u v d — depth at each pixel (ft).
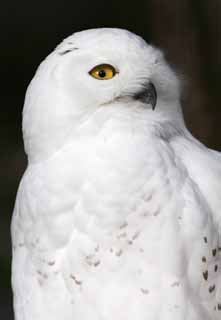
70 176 21.81
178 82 23.54
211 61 50.93
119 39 22.29
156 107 22.98
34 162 22.81
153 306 21.40
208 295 21.67
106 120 22.11
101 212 21.54
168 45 48.60
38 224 22.22
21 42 77.61
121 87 22.21
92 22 73.77
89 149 21.90
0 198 65.00
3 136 74.13
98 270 21.62
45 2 76.33
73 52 22.03
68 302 21.88
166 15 48.49
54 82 22.09
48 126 22.22
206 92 48.73
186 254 21.49
